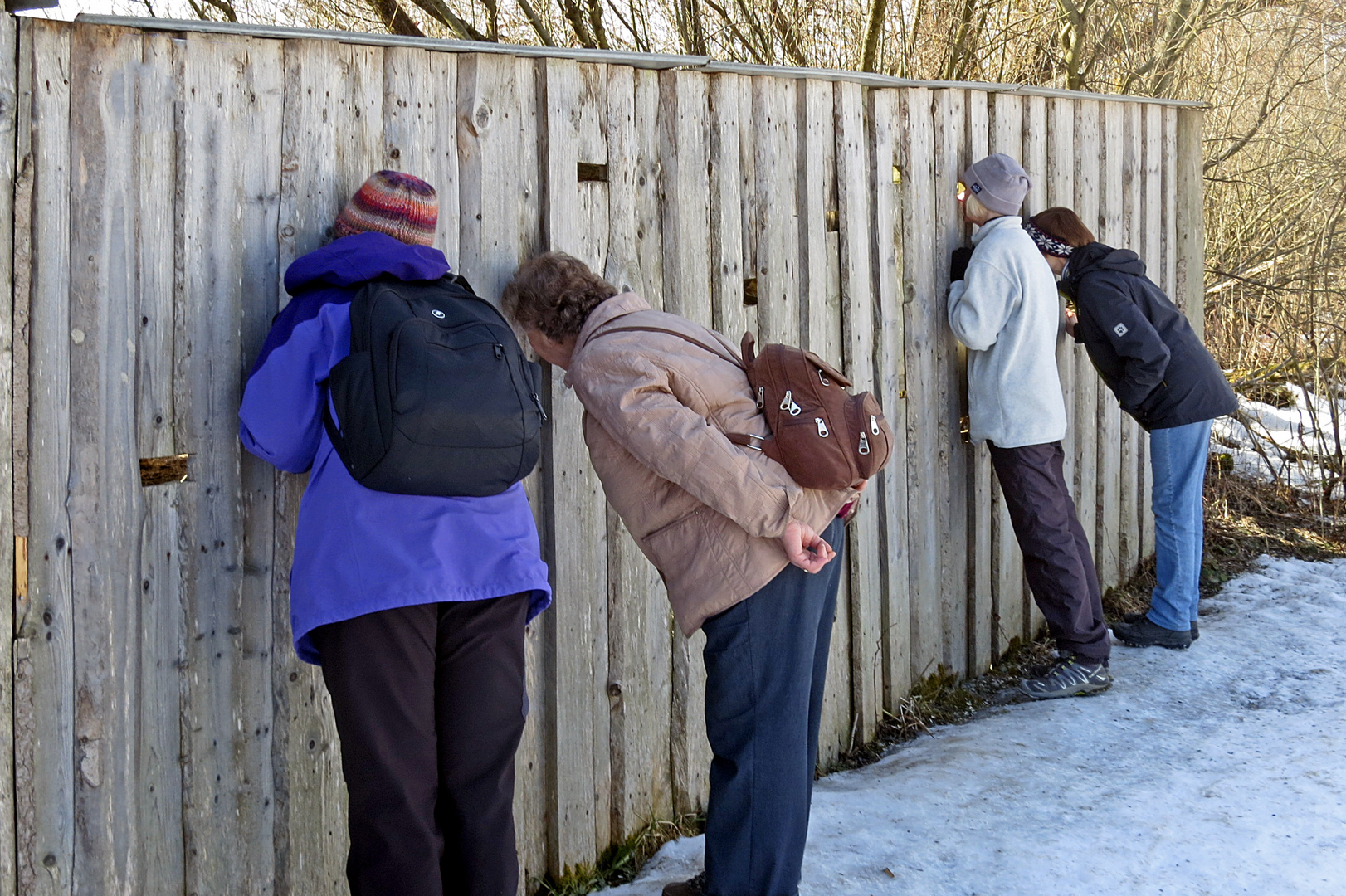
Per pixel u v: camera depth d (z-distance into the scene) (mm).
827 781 3406
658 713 3035
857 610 3580
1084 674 3943
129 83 1994
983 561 4262
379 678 1946
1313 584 5121
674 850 2949
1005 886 2643
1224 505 6031
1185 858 2738
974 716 3924
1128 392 4098
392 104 2402
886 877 2695
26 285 1883
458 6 6500
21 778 1920
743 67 3045
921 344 3896
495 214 2598
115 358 2002
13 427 1881
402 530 1969
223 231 2143
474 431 1975
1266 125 8086
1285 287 7055
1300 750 3354
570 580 2768
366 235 2145
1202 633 4559
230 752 2223
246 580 2232
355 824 1970
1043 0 6559
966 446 4160
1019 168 3840
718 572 2268
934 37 6211
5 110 1835
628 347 2246
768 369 2299
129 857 2066
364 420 1924
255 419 2006
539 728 2752
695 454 2133
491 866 2061
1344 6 7570
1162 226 5281
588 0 6062
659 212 2959
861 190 3584
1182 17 6746
